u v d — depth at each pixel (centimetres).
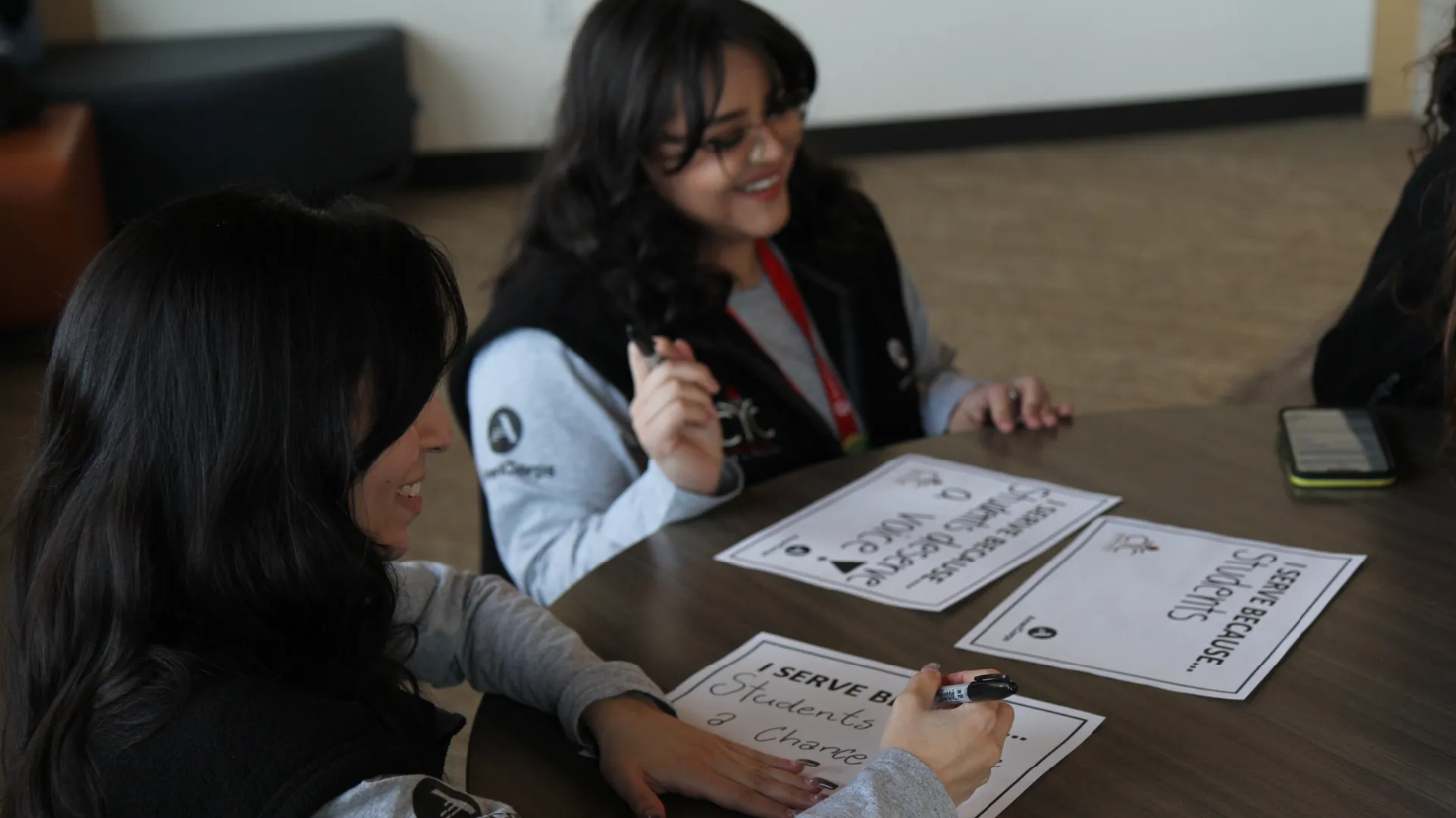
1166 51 546
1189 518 121
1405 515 119
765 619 108
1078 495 127
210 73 411
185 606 76
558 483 143
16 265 342
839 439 165
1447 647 98
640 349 144
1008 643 102
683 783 89
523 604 110
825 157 172
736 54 146
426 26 495
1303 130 548
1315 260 404
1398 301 146
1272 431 140
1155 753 88
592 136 150
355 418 77
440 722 98
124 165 404
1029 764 87
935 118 540
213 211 77
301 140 428
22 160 337
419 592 109
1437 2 516
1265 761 86
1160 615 104
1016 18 533
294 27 487
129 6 473
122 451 74
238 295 73
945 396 176
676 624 108
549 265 154
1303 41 550
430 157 508
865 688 98
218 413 73
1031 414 147
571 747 97
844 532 123
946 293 392
